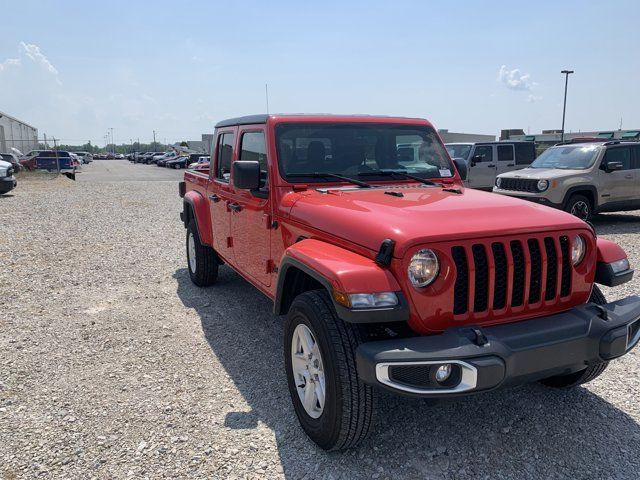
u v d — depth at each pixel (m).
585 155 11.62
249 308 5.86
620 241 9.64
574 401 3.77
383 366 2.62
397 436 3.35
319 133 4.34
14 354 4.61
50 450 3.19
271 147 4.18
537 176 11.19
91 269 7.68
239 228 4.94
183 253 8.87
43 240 9.98
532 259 3.07
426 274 2.83
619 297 6.10
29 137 68.25
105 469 3.01
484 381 2.65
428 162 4.70
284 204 3.99
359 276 2.78
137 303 6.05
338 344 2.90
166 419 3.54
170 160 54.94
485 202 3.49
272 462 3.08
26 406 3.71
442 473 2.99
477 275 2.94
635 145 11.70
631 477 2.93
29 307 5.91
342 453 3.17
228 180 5.32
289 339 3.44
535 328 2.90
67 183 27.23
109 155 110.19
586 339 2.94
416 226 2.94
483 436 3.34
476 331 2.74
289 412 3.65
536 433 3.37
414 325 2.86
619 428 3.41
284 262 3.48
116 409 3.67
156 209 15.41
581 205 11.26
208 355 4.60
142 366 4.38
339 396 2.89
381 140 4.56
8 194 20.08
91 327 5.28
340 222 3.29
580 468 3.02
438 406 3.71
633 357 4.50
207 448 3.21
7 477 2.93
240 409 3.68
